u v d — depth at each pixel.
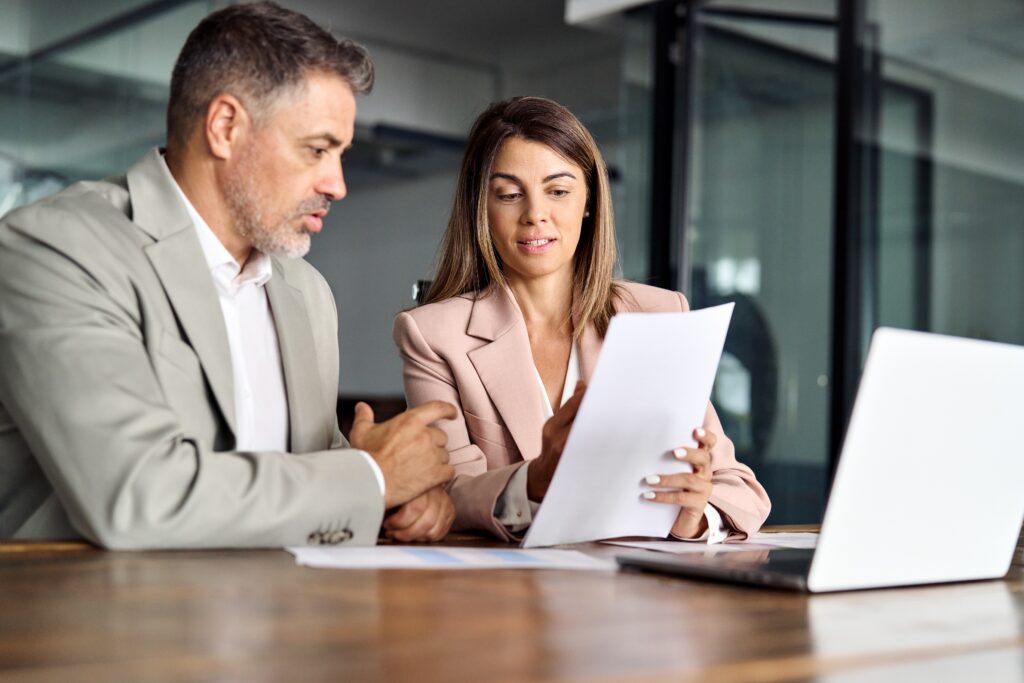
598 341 2.12
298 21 1.60
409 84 8.59
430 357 2.07
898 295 4.74
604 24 5.86
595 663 0.73
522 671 0.70
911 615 1.00
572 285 2.15
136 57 5.00
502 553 1.35
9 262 1.46
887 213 4.78
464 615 0.90
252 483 1.34
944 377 1.14
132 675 0.67
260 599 0.95
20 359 1.39
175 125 1.63
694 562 1.19
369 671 0.69
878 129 4.82
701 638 0.83
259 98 1.58
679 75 5.59
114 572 1.10
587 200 2.14
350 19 8.13
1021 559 1.54
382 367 10.12
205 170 1.63
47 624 0.82
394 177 9.86
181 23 5.08
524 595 1.01
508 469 1.66
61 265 1.45
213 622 0.84
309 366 1.81
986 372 1.18
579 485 1.43
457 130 8.84
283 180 1.62
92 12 4.91
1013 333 4.41
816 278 5.04
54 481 1.36
